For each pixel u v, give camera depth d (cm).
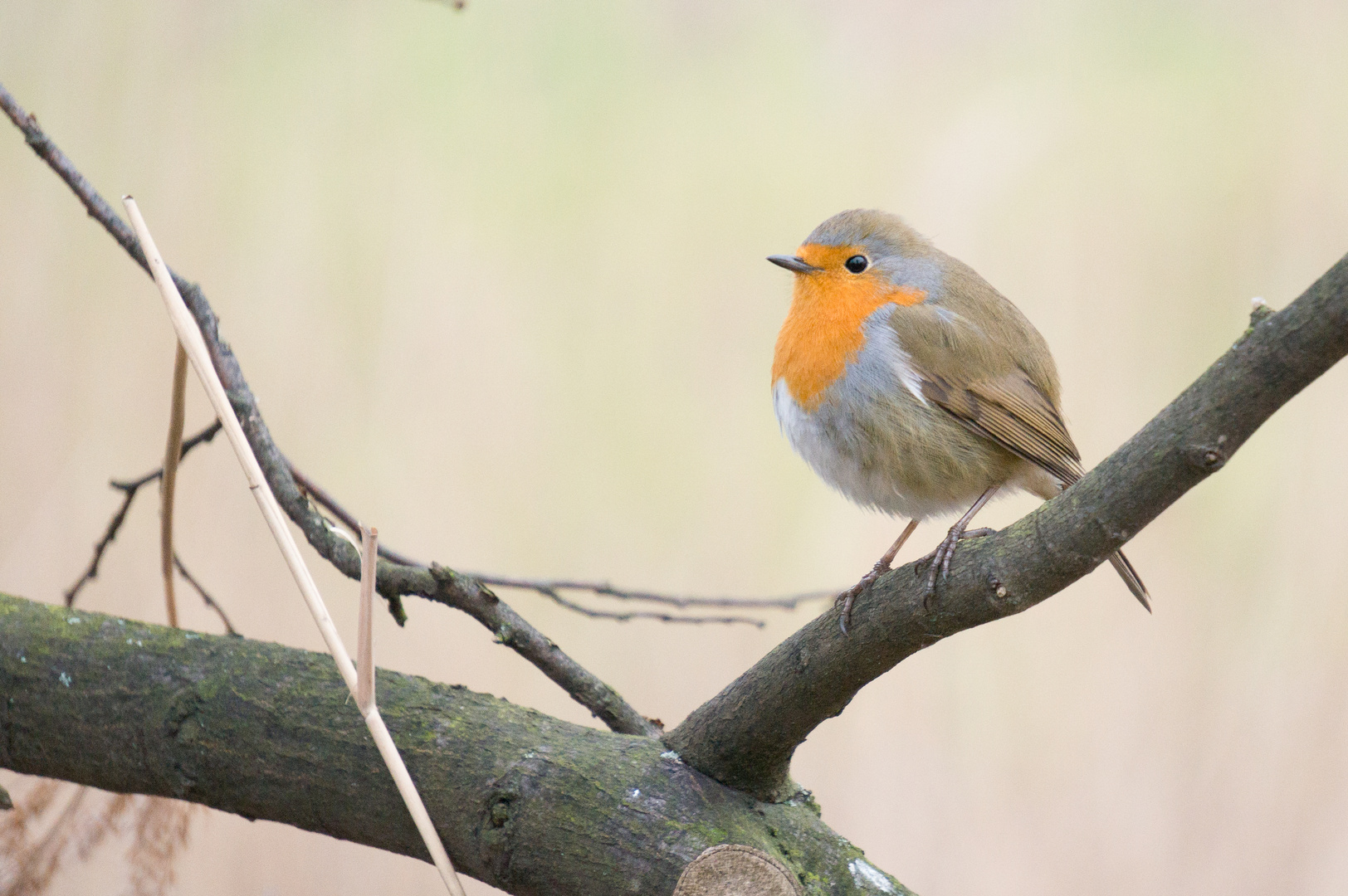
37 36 1045
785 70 1323
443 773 439
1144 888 901
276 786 448
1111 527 366
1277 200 1160
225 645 470
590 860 428
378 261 1077
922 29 1362
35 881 539
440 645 941
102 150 1037
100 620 477
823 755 956
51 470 937
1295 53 1323
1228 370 340
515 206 1163
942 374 688
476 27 1281
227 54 1173
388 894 873
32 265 990
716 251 1172
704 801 442
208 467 945
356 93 1185
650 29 1361
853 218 725
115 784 465
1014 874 909
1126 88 1288
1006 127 1241
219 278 1035
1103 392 1075
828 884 436
